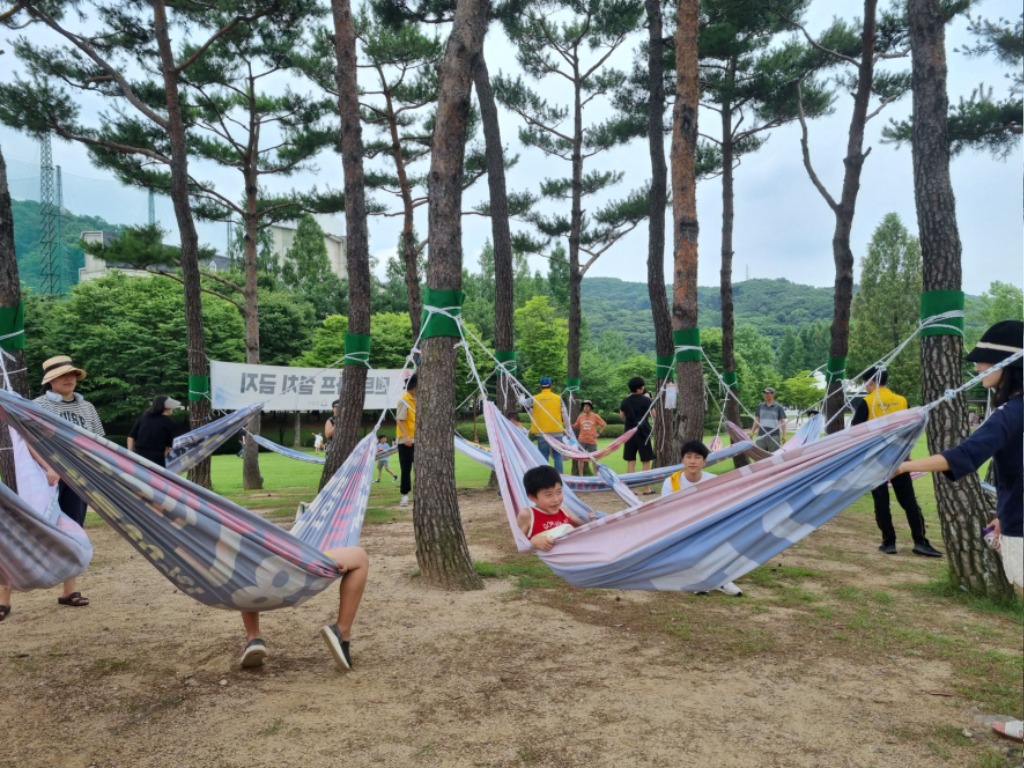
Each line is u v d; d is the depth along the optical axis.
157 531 3.17
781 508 3.59
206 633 4.32
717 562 3.66
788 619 4.64
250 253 15.36
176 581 3.34
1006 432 2.93
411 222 15.78
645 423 11.93
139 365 30.92
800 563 6.33
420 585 5.35
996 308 36.47
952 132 12.02
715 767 2.72
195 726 3.06
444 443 5.39
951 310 5.20
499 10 13.72
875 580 5.73
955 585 5.19
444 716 3.16
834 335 12.02
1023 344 3.02
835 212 11.97
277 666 3.78
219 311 33.22
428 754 2.82
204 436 8.67
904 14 12.47
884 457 3.50
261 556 3.32
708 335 44.38
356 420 9.52
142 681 3.56
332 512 4.95
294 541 3.47
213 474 18.47
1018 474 2.96
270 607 3.51
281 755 2.81
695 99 8.63
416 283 15.84
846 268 11.90
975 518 5.12
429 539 5.34
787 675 3.67
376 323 37.50
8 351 5.99
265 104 15.34
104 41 12.84
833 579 5.74
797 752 2.84
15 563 3.64
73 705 3.28
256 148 15.26
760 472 3.61
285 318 36.22
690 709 3.24
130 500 3.11
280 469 20.36
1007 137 11.88
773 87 13.93
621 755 2.81
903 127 12.83
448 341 5.44
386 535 7.48
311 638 4.22
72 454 3.05
